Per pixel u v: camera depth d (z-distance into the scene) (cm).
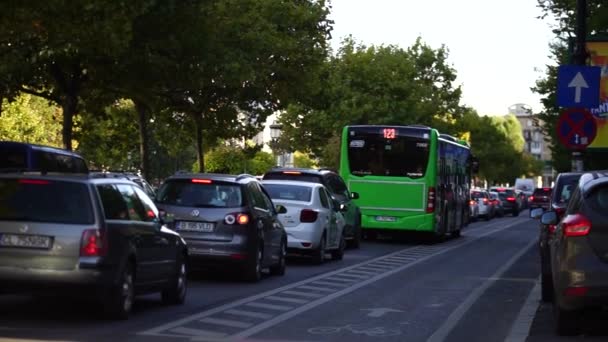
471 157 5428
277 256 2459
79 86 3450
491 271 2762
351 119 7900
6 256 1464
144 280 1639
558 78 2517
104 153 5766
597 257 1352
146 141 4466
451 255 3450
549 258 1912
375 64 8112
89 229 1472
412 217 4012
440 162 4128
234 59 3962
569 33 4425
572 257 1362
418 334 1507
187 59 3553
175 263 1788
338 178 3566
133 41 3284
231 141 6325
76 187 1491
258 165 7694
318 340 1423
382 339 1448
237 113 4891
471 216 7206
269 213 2386
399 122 8100
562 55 4988
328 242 2947
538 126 5797
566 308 1382
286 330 1520
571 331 1484
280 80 4709
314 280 2388
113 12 2736
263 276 2461
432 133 4012
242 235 2198
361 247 3831
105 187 1536
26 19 2450
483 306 1897
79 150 6122
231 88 4591
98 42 2852
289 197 2848
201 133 4903
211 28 3534
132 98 3819
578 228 1362
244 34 4284
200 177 2245
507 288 2266
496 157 14250
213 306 1812
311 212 2814
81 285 1462
